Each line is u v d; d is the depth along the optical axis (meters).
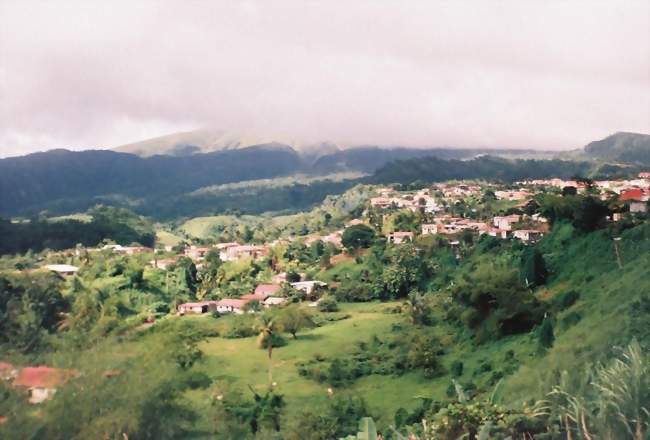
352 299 92.62
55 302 81.38
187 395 37.66
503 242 88.44
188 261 116.81
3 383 22.38
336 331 72.75
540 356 39.69
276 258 125.06
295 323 70.00
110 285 100.75
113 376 24.06
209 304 97.06
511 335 54.62
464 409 16.05
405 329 68.31
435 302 73.12
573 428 14.17
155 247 176.62
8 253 139.25
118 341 32.22
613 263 57.28
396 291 89.88
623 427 12.59
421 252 97.94
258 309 90.06
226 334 73.94
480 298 57.69
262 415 40.12
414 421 37.50
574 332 40.69
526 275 64.69
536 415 15.38
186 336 56.72
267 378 55.06
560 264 65.12
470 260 86.75
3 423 20.20
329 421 40.09
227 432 31.30
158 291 105.75
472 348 56.44
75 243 154.50
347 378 54.25
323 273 109.62
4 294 75.44
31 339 45.19
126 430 22.11
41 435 20.52
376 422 40.78
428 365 52.75
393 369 55.09
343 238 119.56
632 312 31.77
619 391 13.16
